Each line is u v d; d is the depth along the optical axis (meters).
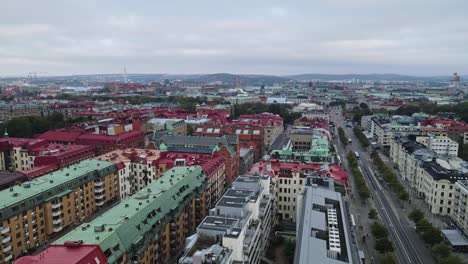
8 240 139.25
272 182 179.12
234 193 149.50
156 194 148.88
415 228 180.00
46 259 92.38
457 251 159.12
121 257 110.06
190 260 103.25
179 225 153.50
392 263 134.75
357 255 105.81
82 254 95.31
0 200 144.62
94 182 193.50
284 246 158.75
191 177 177.75
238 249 109.94
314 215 126.12
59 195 164.88
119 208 132.88
